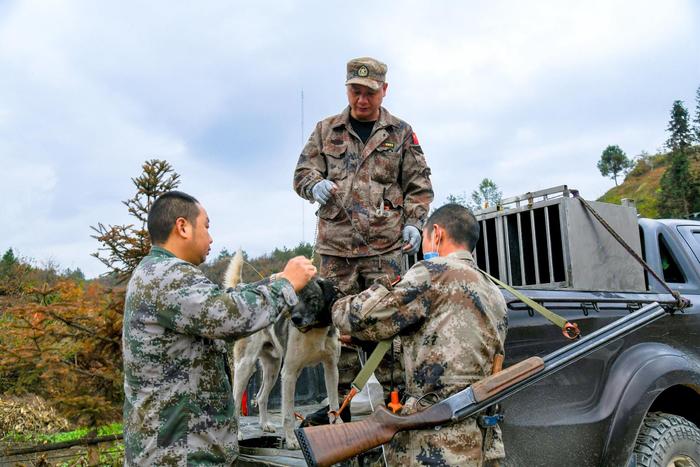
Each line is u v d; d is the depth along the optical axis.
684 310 3.95
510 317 3.01
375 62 3.60
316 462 2.16
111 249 6.36
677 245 4.45
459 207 2.83
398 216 3.70
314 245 3.75
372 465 2.78
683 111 57.44
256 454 3.37
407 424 2.29
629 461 3.21
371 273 3.61
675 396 3.94
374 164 3.67
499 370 2.53
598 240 3.95
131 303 2.52
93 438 6.26
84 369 6.07
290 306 2.63
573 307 3.30
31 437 8.31
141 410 2.43
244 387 4.37
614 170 68.75
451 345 2.44
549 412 3.04
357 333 2.57
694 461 3.56
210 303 2.39
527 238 4.11
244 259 4.46
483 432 2.45
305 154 3.81
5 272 17.50
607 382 3.33
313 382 5.12
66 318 6.05
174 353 2.46
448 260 2.60
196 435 2.44
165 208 2.71
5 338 6.78
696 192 40.97
